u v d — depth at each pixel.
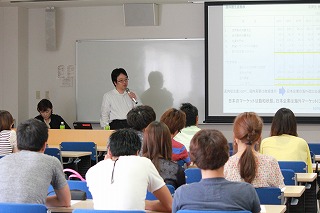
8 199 3.50
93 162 7.92
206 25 9.11
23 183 3.52
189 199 2.86
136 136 3.56
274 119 5.39
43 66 9.81
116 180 3.39
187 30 9.34
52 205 3.66
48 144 8.26
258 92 9.11
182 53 9.37
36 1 9.22
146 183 3.43
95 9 9.61
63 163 7.61
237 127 3.68
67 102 9.75
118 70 8.79
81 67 9.67
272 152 5.29
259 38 9.06
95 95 9.63
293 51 9.04
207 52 9.14
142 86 9.49
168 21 9.38
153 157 4.01
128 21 9.39
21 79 9.74
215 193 2.85
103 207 3.39
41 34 9.80
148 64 9.46
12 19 9.65
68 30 9.71
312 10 8.98
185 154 5.14
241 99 9.14
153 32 9.42
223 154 2.84
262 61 9.08
